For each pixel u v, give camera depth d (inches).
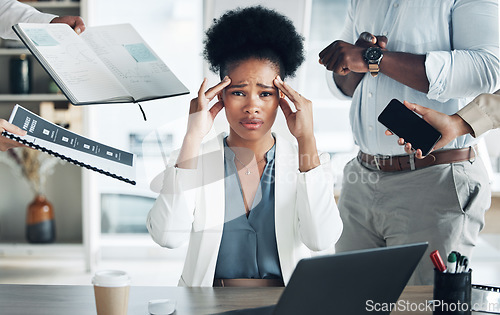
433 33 73.7
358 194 79.7
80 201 167.6
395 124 66.8
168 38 155.4
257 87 65.3
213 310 48.6
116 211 165.3
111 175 56.7
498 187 139.8
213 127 66.6
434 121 66.0
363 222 79.7
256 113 65.3
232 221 63.5
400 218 75.5
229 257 63.1
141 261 166.6
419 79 70.7
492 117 66.2
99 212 164.2
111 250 167.5
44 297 51.8
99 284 44.0
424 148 64.9
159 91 60.9
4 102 160.9
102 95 58.1
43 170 160.1
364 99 77.3
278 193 63.9
